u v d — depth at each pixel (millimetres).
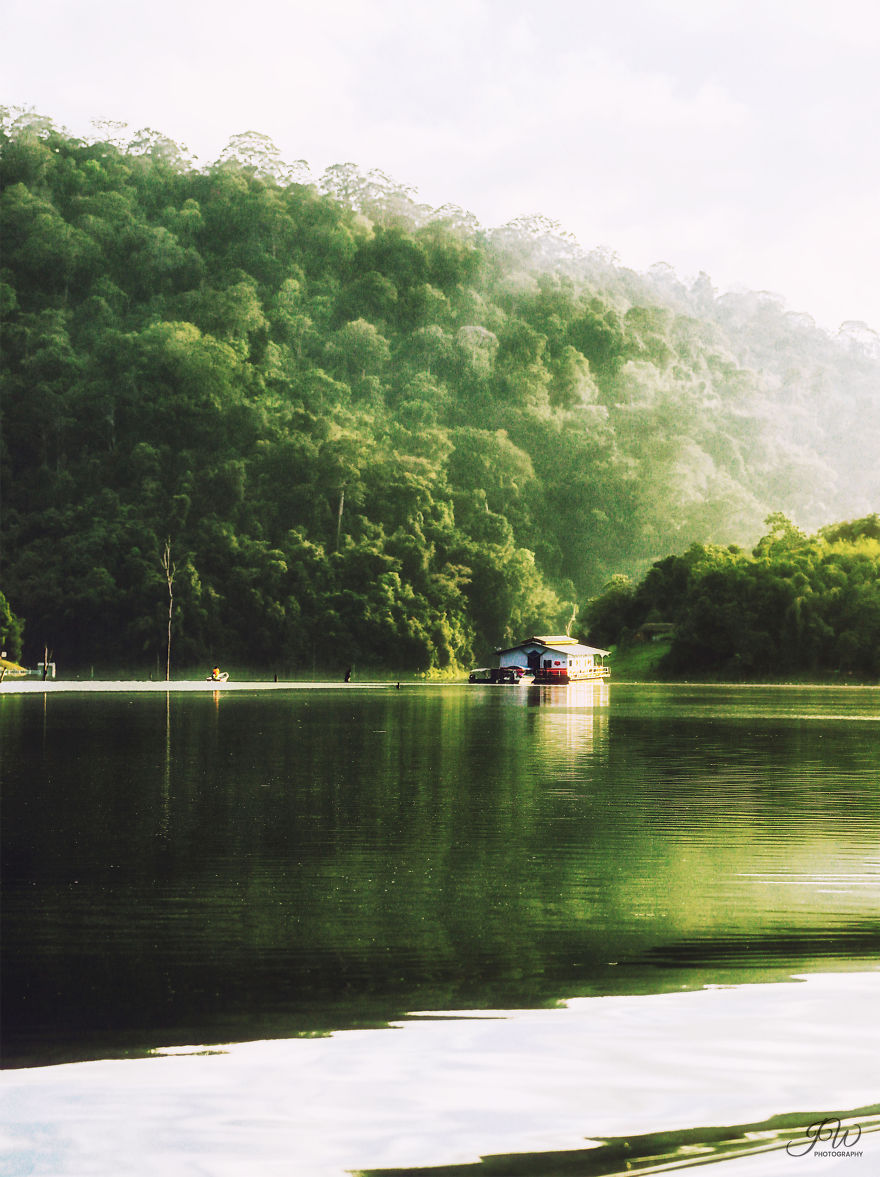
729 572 143125
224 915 16859
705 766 37625
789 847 22141
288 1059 11008
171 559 168250
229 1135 9375
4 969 14156
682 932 15820
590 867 20250
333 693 99812
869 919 16469
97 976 13836
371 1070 10695
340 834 23672
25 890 18469
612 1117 9664
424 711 71062
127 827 24484
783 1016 12180
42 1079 10531
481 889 18609
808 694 104375
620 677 148500
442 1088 10273
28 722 57062
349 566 172125
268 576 166875
